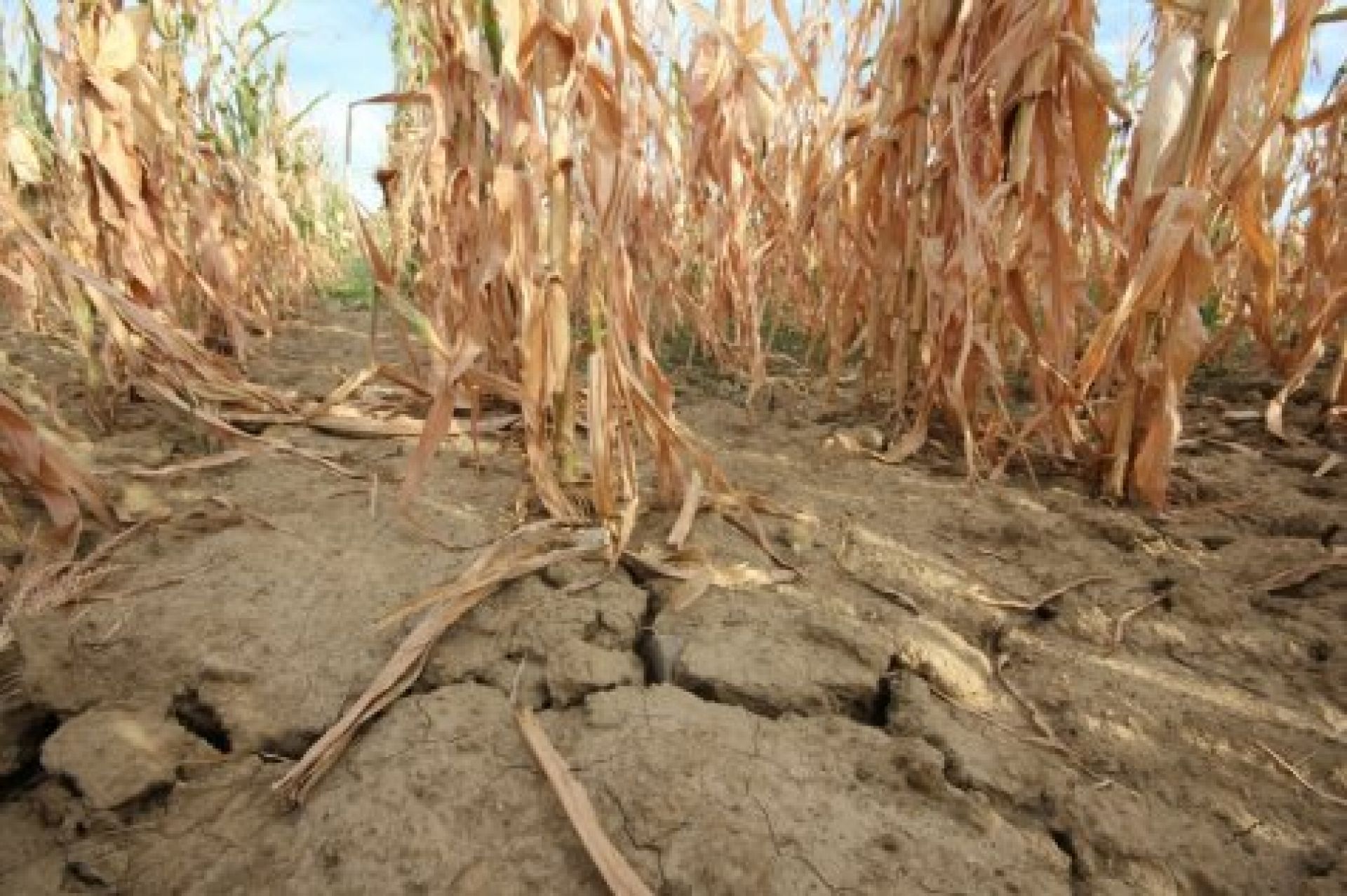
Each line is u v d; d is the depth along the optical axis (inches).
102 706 40.6
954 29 70.7
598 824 33.3
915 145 76.0
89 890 32.6
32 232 52.8
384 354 120.3
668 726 39.4
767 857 32.9
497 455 75.3
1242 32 53.0
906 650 47.2
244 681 42.8
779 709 42.7
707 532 60.1
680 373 111.3
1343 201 90.1
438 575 53.3
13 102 95.7
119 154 74.0
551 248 52.2
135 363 75.5
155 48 95.8
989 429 74.0
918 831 34.9
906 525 63.5
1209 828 36.9
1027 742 41.8
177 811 36.1
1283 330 117.6
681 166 112.5
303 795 35.8
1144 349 64.1
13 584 48.9
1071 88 62.5
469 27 57.4
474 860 32.9
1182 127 56.6
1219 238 127.0
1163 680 46.5
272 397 83.5
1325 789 39.2
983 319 78.0
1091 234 70.9
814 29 109.0
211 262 104.7
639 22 71.4
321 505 63.6
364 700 39.6
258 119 138.0
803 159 113.3
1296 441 83.7
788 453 79.4
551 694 42.2
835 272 92.7
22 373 80.2
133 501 60.6
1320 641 49.3
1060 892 33.0
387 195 67.6
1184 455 81.1
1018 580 56.4
